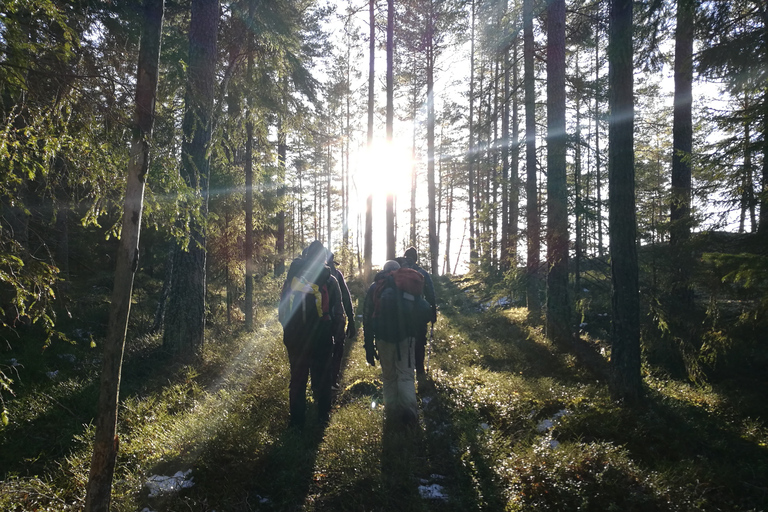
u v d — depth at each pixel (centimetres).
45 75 296
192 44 770
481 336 998
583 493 367
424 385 643
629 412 537
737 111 646
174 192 402
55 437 476
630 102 624
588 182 942
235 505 357
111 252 1505
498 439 476
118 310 284
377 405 571
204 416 488
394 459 425
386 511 359
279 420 515
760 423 548
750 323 633
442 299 1688
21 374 637
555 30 1055
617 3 625
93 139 341
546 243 1010
